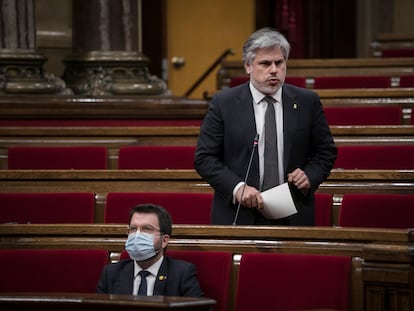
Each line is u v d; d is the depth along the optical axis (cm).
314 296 1338
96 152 2220
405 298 1304
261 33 1507
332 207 1791
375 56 3788
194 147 2194
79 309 1170
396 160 2075
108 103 2802
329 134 1551
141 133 2417
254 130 1520
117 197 1820
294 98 1534
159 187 1912
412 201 1686
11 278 1448
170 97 2870
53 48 3169
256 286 1365
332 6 4475
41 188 1930
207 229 1430
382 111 2611
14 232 1488
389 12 4291
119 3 2911
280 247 1401
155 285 1369
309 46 4491
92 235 1477
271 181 1515
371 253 1320
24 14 2838
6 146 2394
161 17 4288
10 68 2822
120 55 2906
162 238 1371
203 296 1371
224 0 4381
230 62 3419
